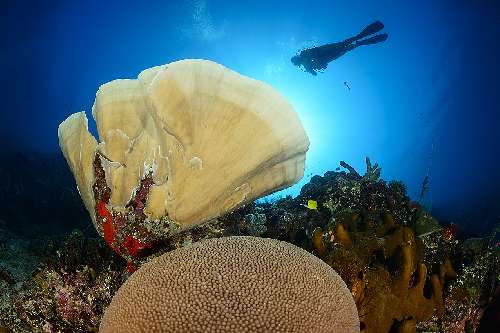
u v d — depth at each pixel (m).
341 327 0.66
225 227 1.20
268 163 0.83
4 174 4.00
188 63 0.74
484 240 1.53
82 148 0.87
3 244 2.28
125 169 0.84
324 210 1.79
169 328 0.59
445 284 1.16
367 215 1.38
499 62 10.98
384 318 0.98
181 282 0.66
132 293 0.68
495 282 1.23
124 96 0.80
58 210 3.73
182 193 0.84
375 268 1.03
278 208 1.98
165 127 0.77
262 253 0.74
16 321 1.06
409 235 1.15
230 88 0.76
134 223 0.89
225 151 0.79
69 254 1.23
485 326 1.19
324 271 0.75
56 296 1.04
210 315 0.60
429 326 1.03
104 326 0.68
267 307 0.62
